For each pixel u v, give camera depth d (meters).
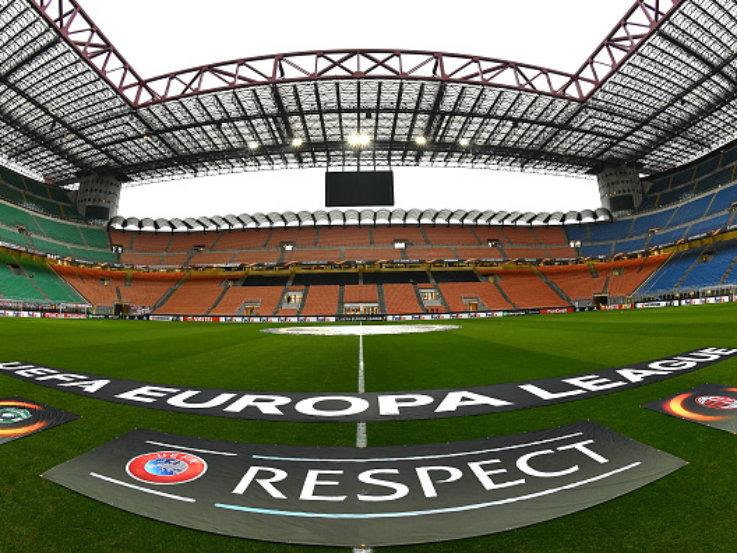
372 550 1.95
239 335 16.56
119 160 45.12
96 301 44.19
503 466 2.81
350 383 5.91
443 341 12.48
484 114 37.03
